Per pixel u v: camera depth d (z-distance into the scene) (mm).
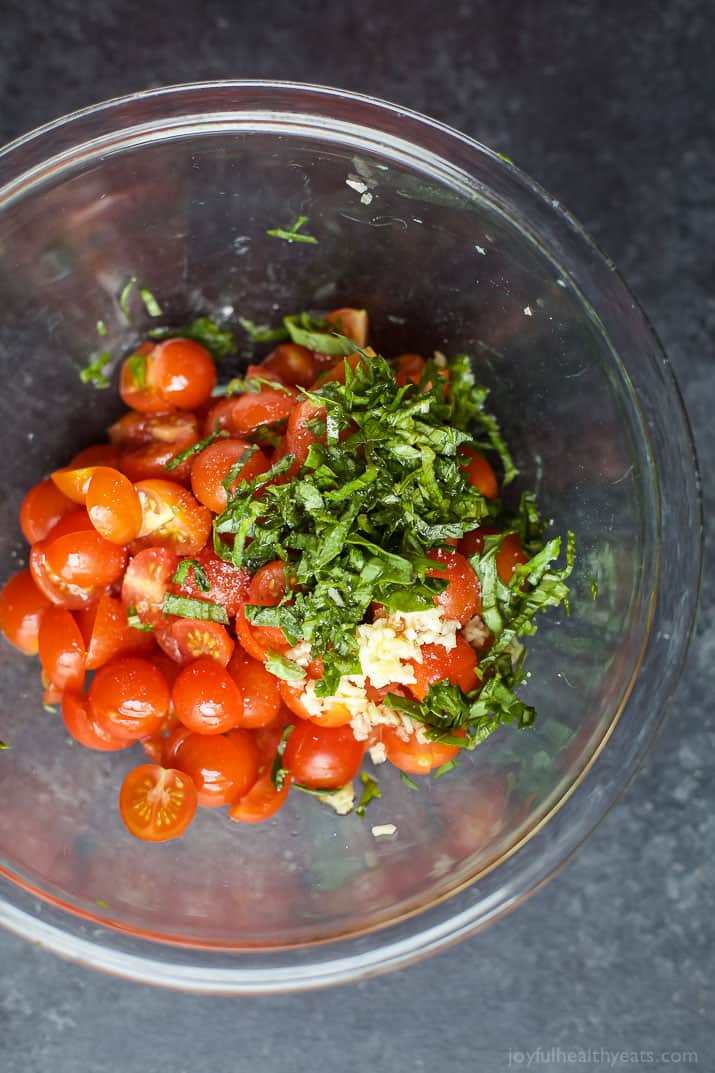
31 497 459
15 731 472
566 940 511
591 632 449
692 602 440
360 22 509
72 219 448
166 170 443
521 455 466
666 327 515
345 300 474
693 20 514
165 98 435
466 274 452
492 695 434
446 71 511
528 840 449
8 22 502
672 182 515
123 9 504
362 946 452
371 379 427
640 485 442
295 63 508
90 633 443
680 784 513
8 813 461
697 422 515
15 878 452
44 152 436
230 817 457
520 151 513
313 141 435
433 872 457
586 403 449
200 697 425
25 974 504
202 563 437
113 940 453
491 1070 508
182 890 465
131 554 448
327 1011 509
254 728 453
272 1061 507
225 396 476
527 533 459
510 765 453
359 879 461
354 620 418
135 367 467
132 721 435
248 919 461
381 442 421
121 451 475
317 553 416
